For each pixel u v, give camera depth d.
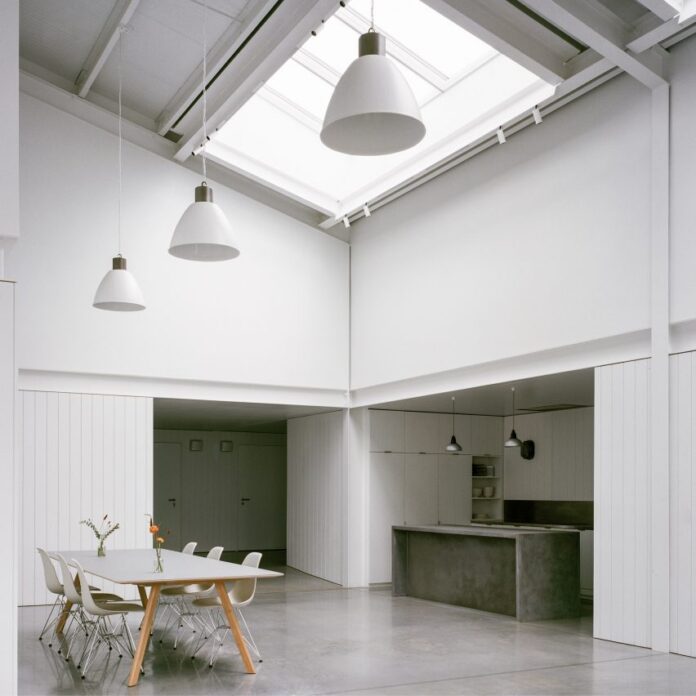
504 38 7.08
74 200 9.98
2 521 4.50
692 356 6.71
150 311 10.29
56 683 5.80
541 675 6.07
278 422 15.22
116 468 10.09
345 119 4.06
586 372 8.09
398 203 10.77
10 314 4.62
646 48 6.69
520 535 8.73
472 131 8.84
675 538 6.78
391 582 11.39
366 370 11.33
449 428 12.92
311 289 11.50
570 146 8.02
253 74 8.60
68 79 10.15
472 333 9.20
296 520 13.73
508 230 8.75
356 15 8.55
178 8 8.25
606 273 7.53
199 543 17.12
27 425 9.64
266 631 7.96
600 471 7.59
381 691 5.59
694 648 6.59
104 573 6.22
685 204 6.83
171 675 6.05
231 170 11.05
